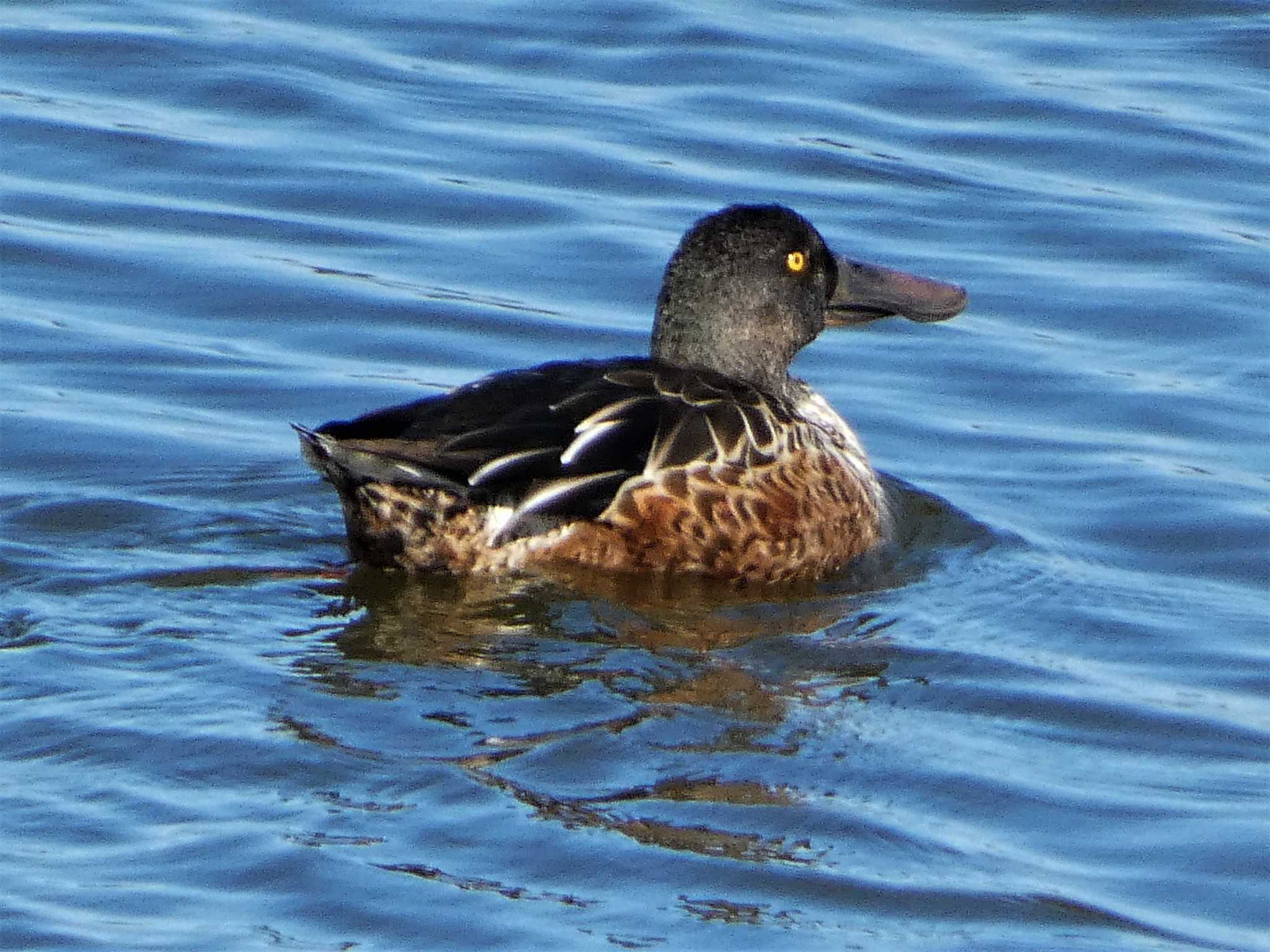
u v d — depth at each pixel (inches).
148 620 492.1
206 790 416.8
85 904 378.3
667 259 741.9
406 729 444.5
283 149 807.1
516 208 773.3
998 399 670.5
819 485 547.8
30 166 785.6
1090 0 937.5
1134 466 623.5
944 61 889.5
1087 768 450.3
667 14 923.4
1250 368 685.9
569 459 511.8
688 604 524.4
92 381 648.4
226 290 713.0
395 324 699.4
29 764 422.9
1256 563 566.3
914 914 392.2
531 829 408.5
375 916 379.9
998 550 568.4
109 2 917.8
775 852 407.2
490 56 888.9
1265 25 920.3
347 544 544.7
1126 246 762.2
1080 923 392.2
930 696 478.9
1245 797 440.1
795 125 840.3
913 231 771.4
